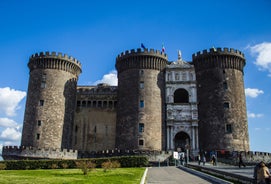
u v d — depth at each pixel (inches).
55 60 2878.9
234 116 2623.0
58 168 1897.1
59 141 2679.6
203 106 2723.9
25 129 2679.6
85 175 1255.5
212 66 2797.7
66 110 2837.1
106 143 2938.0
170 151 2413.9
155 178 1203.2
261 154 2458.2
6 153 2519.7
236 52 2849.4
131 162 1987.0
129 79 2800.2
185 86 2785.4
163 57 2886.3
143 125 2596.0
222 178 1138.7
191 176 1293.1
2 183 940.6
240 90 2763.3
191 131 2642.7
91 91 3134.8
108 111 3053.6
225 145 2524.6
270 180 744.3
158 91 2763.3
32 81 2844.5
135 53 2834.6
